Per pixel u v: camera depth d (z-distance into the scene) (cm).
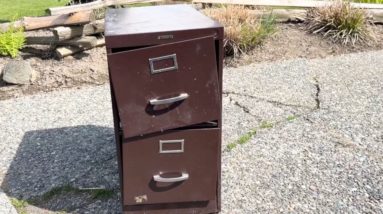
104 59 516
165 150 218
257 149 321
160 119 209
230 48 545
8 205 262
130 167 219
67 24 507
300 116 376
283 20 636
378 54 559
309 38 598
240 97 424
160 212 235
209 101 211
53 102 426
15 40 503
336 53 564
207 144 220
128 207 231
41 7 862
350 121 364
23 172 301
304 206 254
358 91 432
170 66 202
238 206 257
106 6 548
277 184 277
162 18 239
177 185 227
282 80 470
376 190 267
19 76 463
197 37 205
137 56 198
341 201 258
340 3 624
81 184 283
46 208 261
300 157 308
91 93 447
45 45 516
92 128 366
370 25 641
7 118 393
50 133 359
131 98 203
